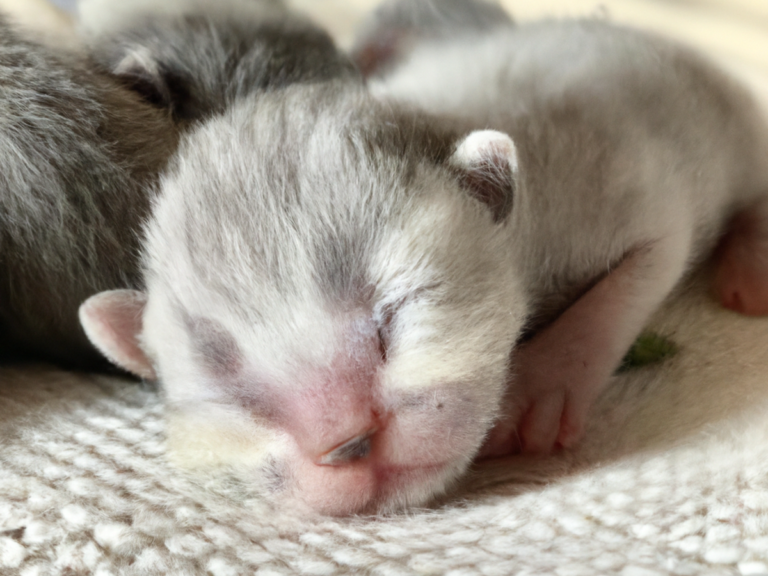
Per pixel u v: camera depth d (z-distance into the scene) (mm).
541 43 183
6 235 147
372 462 122
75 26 177
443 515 124
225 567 112
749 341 152
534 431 138
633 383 146
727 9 180
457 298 124
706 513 114
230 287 124
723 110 175
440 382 122
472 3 205
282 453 123
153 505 122
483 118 156
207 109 165
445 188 131
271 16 193
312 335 121
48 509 120
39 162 146
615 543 112
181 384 128
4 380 155
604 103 163
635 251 153
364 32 208
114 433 139
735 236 175
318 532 119
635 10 187
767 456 121
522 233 141
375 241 124
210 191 129
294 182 127
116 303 143
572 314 149
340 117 137
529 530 117
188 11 185
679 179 161
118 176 149
